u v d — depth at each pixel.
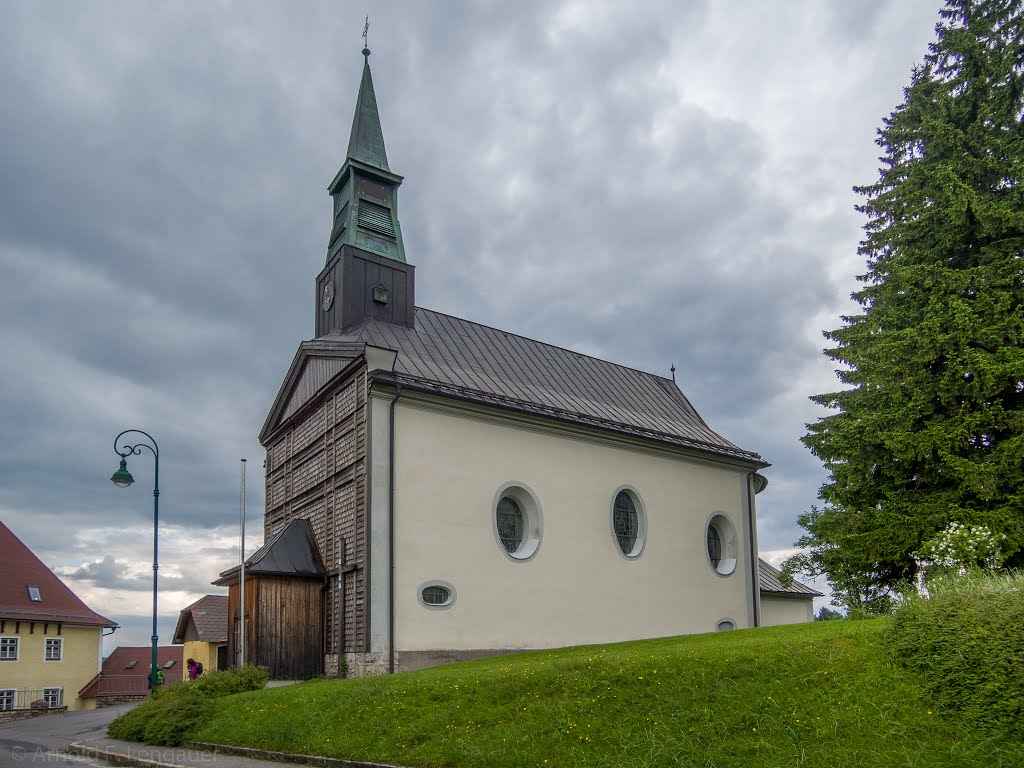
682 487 29.19
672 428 30.30
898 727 8.72
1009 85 21.84
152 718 15.39
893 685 9.50
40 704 28.94
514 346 29.42
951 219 20.70
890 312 21.16
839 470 21.11
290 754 12.06
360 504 21.03
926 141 22.73
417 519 21.41
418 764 10.45
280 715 13.89
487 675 13.10
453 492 22.30
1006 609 9.47
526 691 12.03
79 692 40.03
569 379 29.58
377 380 21.34
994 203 20.33
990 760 7.81
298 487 25.55
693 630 27.81
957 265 21.44
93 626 41.06
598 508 25.97
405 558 20.94
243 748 12.94
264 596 21.33
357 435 21.72
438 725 11.56
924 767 7.83
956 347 19.77
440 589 21.53
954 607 9.95
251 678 17.83
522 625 22.84
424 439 22.09
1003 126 22.11
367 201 27.67
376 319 26.19
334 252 27.84
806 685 10.05
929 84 22.92
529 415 24.34
